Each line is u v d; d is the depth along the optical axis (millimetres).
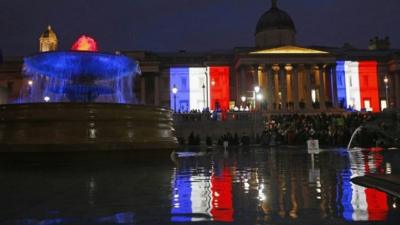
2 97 78125
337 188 7598
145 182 9023
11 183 8898
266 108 72312
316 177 9648
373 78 83438
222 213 5477
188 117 54969
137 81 78625
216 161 16656
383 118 34188
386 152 21672
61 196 7078
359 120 40562
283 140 41188
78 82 17328
